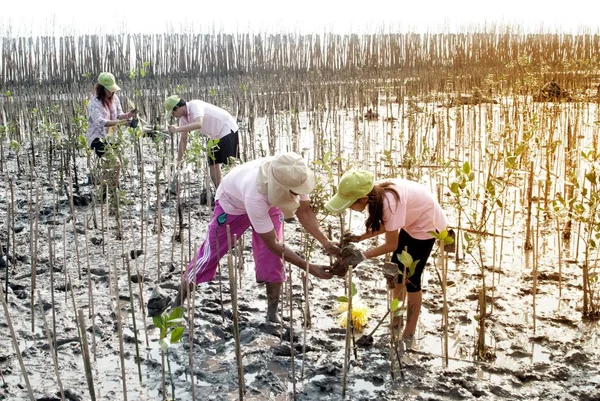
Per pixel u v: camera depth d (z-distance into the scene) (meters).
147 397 4.63
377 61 23.84
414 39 24.45
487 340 5.34
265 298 6.21
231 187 5.39
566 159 8.88
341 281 6.54
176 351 5.23
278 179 4.80
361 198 4.88
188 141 9.99
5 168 11.31
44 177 10.73
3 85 19.75
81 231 8.08
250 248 7.52
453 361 5.03
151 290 6.38
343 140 13.23
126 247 7.54
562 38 25.30
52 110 14.16
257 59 23.03
